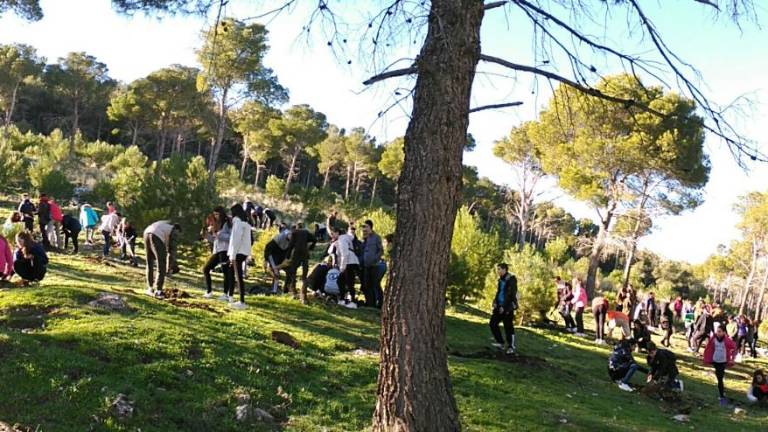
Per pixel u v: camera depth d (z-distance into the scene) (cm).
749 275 5316
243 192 4616
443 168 482
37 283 1072
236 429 575
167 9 535
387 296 490
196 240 1758
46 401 548
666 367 1125
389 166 6172
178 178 1836
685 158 2775
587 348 1555
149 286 1040
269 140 6284
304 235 1209
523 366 1053
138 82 5781
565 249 3594
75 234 1817
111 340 696
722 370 1191
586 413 820
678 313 2767
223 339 793
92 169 4647
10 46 5922
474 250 1959
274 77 3906
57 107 7712
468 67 491
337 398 700
